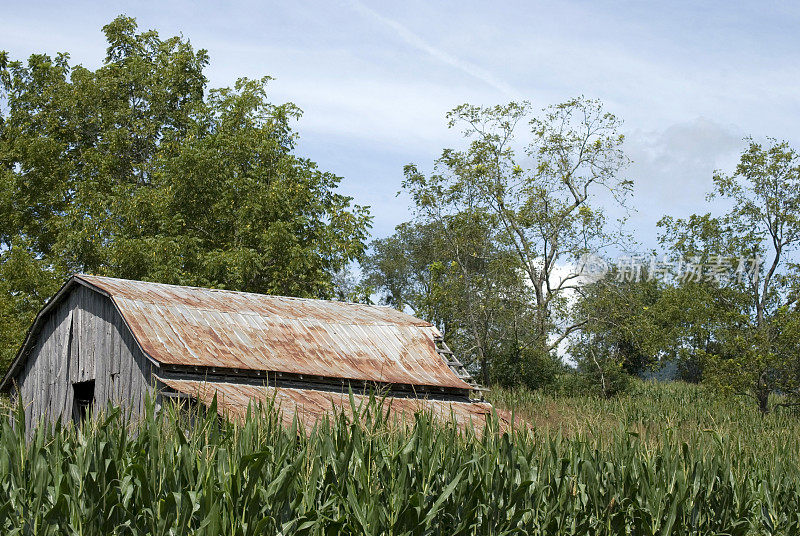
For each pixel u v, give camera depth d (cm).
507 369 4344
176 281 3266
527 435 1370
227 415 1138
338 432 1147
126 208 3591
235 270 3325
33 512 952
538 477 1249
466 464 1155
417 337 2364
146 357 1847
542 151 4594
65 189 3866
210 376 1861
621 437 1454
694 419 3266
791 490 1490
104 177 3862
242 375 1902
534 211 4538
